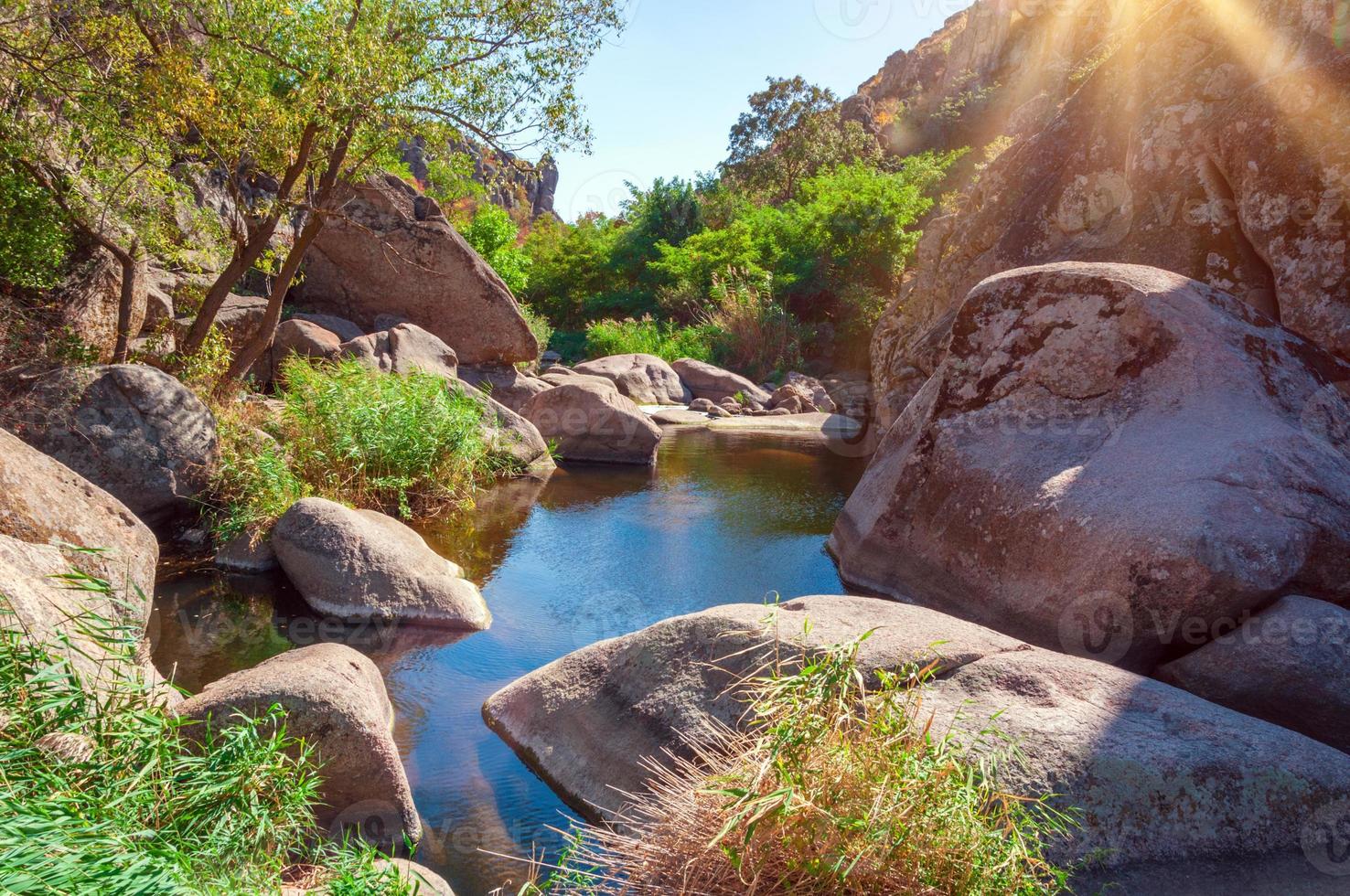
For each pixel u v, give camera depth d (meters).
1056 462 4.92
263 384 11.28
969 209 10.42
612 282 33.97
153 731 2.68
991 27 54.38
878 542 5.98
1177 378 4.84
